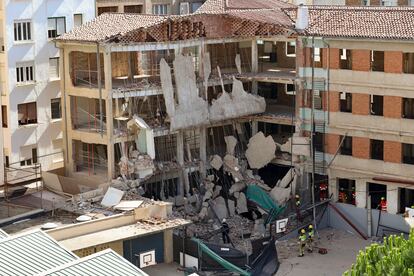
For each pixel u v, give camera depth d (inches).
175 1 4594.0
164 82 3447.3
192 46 3585.1
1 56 3656.5
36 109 3786.9
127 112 3545.8
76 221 3034.0
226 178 3681.1
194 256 2992.1
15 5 3666.3
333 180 3545.8
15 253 2166.6
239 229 3403.1
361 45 3393.2
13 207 3257.9
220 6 3887.8
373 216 3385.8
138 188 3326.8
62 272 2032.5
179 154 3560.5
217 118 3612.2
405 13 3472.0
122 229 2992.1
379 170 3422.7
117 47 3361.2
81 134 3523.6
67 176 3599.9
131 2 4360.2
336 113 3501.5
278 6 3998.5
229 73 3809.1
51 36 3838.6
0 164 3452.3
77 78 3607.3
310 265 3085.6
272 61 4067.4
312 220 3420.3
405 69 3319.4
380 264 2122.3
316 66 3540.8
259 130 3880.4
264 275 2970.0
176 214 3371.1
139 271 2074.3
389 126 3373.5
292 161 3627.0
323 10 3693.4
